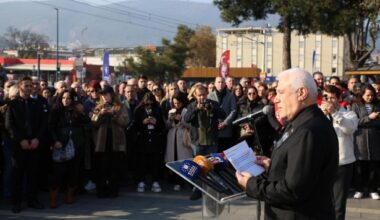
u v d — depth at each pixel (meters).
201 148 8.21
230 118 8.97
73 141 7.81
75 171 7.99
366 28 25.67
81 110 8.02
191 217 7.18
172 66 51.22
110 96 8.45
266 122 8.34
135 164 9.08
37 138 7.52
